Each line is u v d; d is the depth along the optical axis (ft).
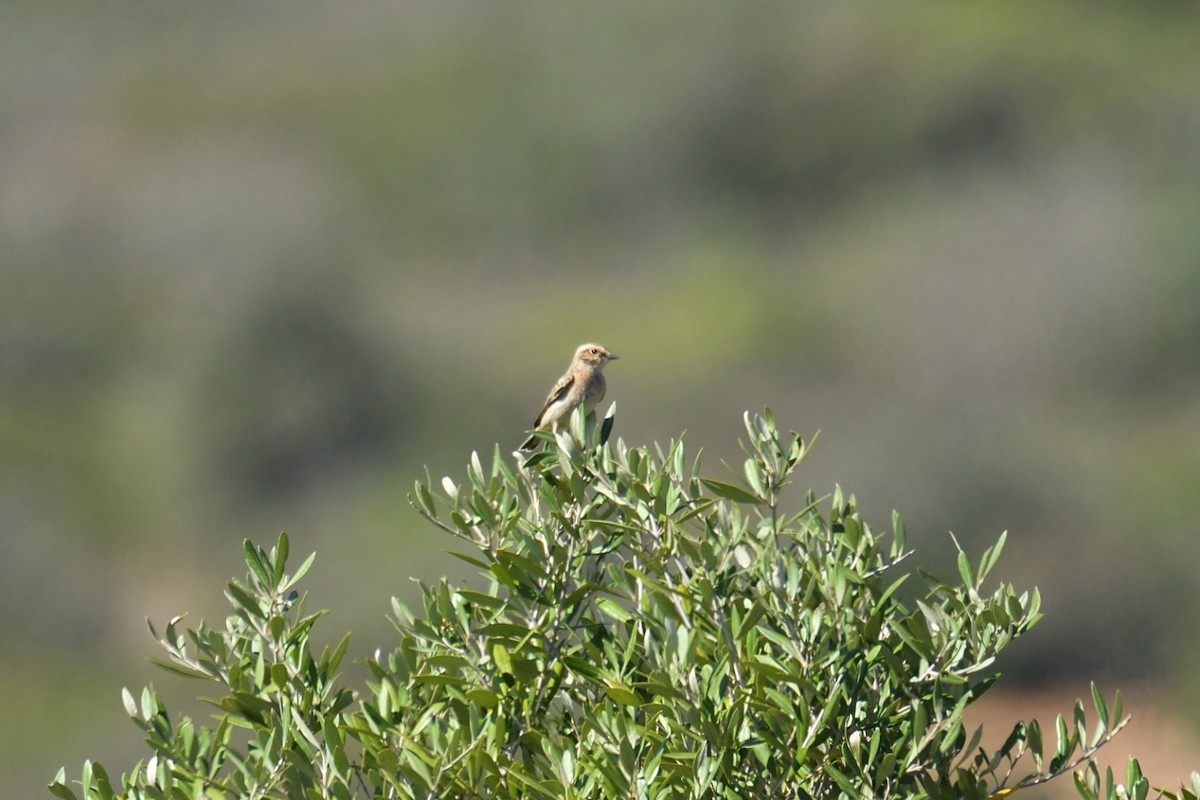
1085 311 104.63
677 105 138.92
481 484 19.26
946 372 105.19
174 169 129.08
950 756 18.71
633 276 132.57
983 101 134.10
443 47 145.59
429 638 19.61
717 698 17.22
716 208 137.69
